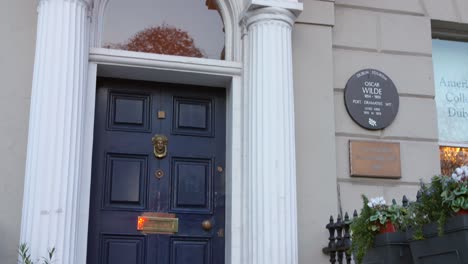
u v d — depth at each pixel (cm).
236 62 571
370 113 603
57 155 476
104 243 539
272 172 522
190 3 603
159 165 567
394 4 645
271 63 545
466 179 374
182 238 557
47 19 503
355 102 603
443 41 681
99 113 563
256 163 529
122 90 574
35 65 503
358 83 609
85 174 514
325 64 597
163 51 584
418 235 389
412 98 626
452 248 369
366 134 601
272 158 525
